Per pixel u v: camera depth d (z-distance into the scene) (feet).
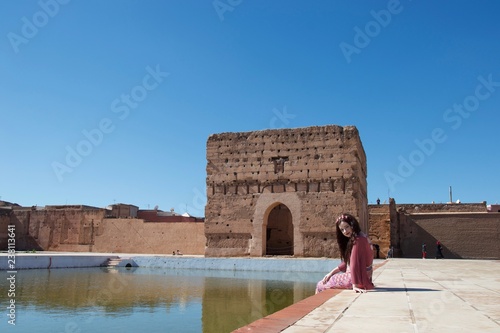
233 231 150.82
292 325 23.72
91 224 208.23
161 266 132.57
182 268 129.80
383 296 35.78
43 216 217.36
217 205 153.89
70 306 58.75
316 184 145.28
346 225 40.37
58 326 45.85
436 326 23.48
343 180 142.72
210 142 158.30
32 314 52.70
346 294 37.09
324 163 145.38
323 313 27.37
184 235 191.72
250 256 147.54
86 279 95.09
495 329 22.74
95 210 208.95
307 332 21.91
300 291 76.02
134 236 199.72
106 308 57.26
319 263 115.34
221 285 85.61
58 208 227.40
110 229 204.33
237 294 71.67
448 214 190.70
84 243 207.82
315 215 143.64
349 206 140.87
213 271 121.19
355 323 24.23
